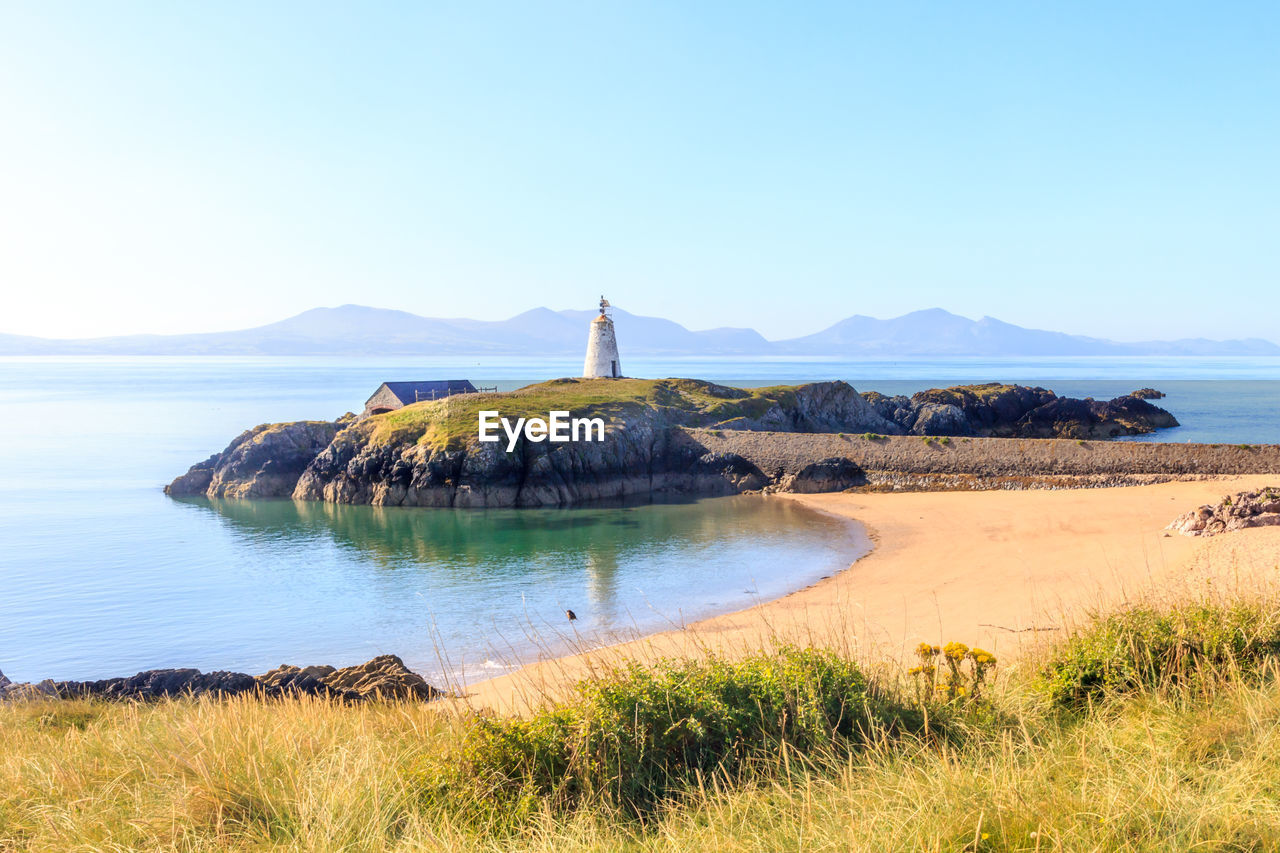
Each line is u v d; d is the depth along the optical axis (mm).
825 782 7559
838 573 38500
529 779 8164
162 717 12961
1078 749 7871
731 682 9500
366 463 68875
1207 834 5898
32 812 8430
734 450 72875
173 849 7125
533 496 64562
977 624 22906
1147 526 43000
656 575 39906
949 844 6004
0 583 41188
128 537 53719
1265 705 8016
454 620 33156
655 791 8164
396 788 8445
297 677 22328
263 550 49188
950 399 112375
